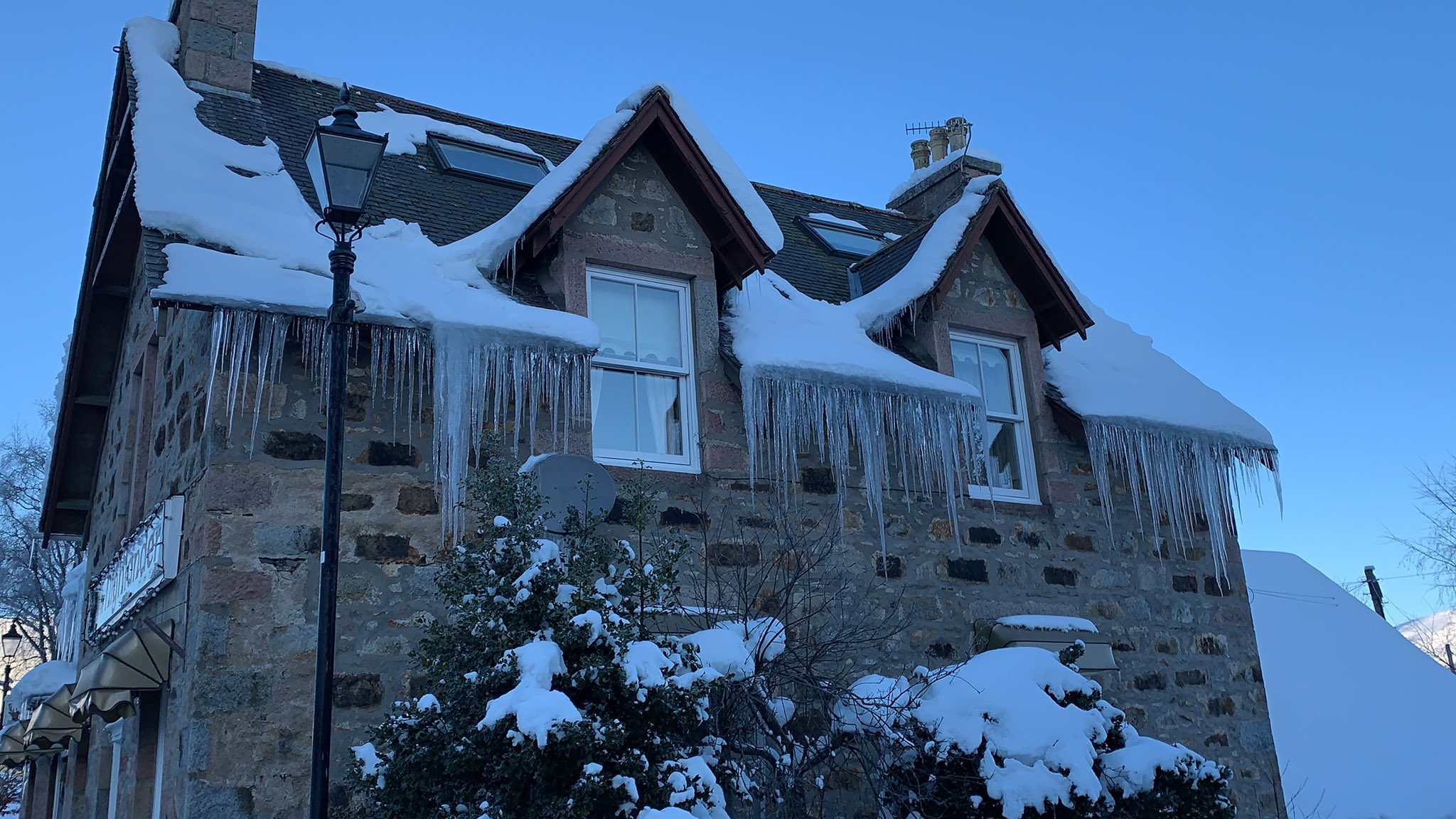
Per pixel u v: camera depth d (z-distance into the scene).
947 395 9.64
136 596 8.61
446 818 5.70
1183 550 11.45
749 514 9.12
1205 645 11.27
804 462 9.52
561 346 8.16
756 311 9.98
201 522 7.40
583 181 8.86
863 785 8.77
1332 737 14.57
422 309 7.77
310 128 10.44
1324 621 17.25
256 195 8.39
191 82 10.04
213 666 7.05
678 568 8.63
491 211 10.24
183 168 8.15
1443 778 13.99
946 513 10.06
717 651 6.87
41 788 13.94
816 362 9.12
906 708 7.14
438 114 12.10
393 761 5.90
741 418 9.37
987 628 9.89
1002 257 11.32
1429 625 46.75
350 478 7.76
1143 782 7.08
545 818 5.32
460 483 7.89
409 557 7.79
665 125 9.41
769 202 13.66
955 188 14.65
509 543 6.29
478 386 7.95
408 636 7.64
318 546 7.55
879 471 9.55
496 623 5.99
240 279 7.24
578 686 5.75
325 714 5.30
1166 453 11.15
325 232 8.37
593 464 7.64
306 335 7.79
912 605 9.63
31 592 27.00
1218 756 10.98
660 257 9.49
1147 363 12.03
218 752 6.93
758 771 7.05
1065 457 10.98
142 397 10.16
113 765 9.90
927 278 10.18
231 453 7.45
